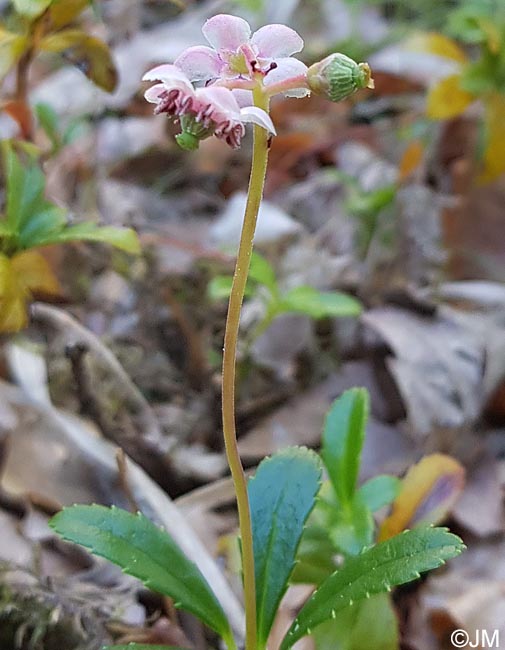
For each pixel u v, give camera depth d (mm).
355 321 254
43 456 195
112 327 248
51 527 130
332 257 286
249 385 237
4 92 279
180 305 256
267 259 283
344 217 299
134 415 212
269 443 220
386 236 288
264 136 104
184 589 132
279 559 139
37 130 299
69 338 219
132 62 359
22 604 155
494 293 261
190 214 314
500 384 220
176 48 360
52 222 179
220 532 190
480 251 280
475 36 259
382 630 152
